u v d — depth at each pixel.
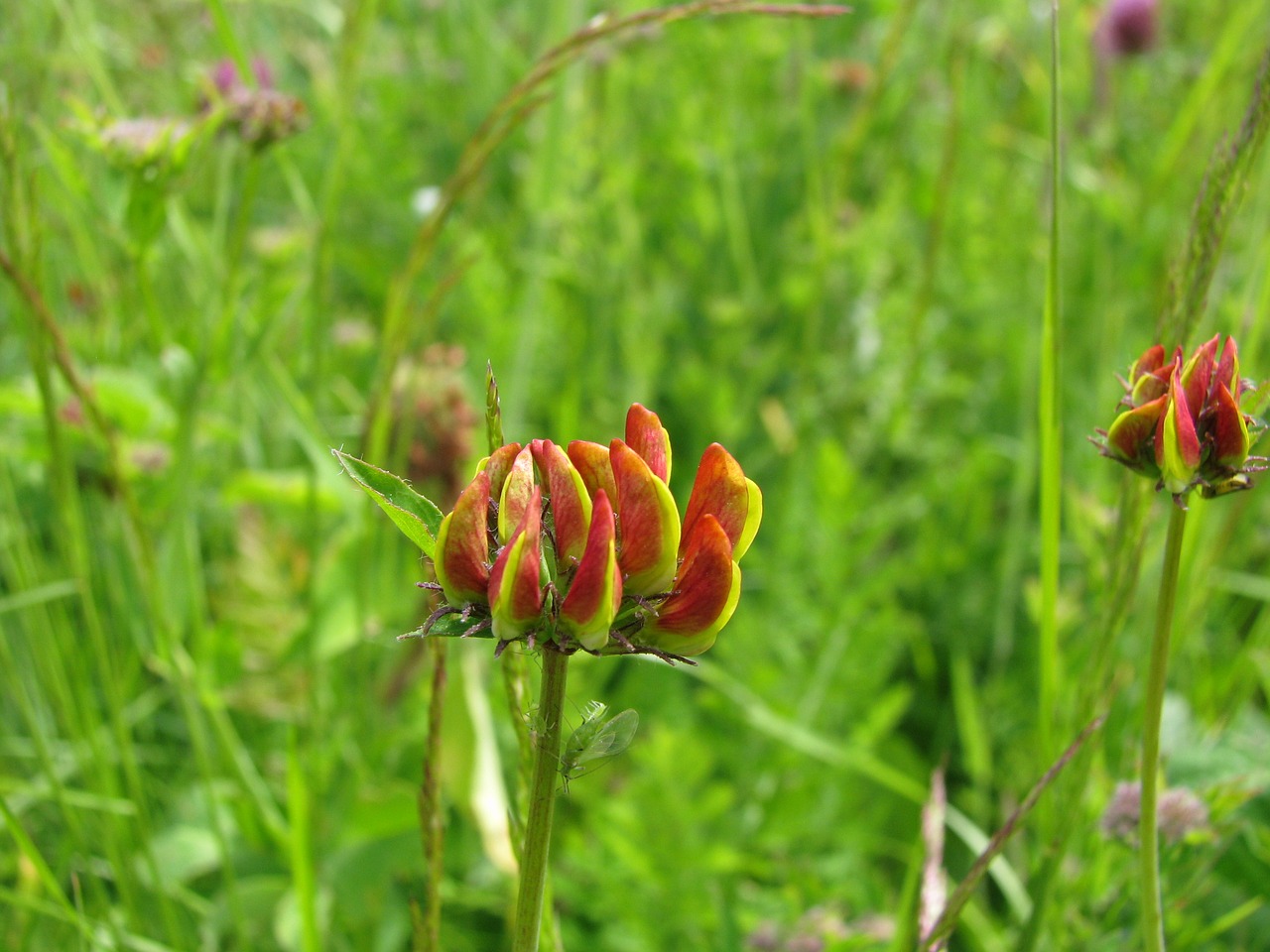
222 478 0.46
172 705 0.46
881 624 0.50
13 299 0.37
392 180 0.73
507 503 0.20
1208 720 0.37
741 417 0.63
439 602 0.21
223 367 0.37
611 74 0.71
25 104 0.39
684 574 0.21
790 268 0.70
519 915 0.21
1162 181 0.55
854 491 0.51
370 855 0.37
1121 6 0.67
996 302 0.72
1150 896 0.25
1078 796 0.27
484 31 0.75
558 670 0.21
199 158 0.33
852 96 0.77
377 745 0.41
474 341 0.65
